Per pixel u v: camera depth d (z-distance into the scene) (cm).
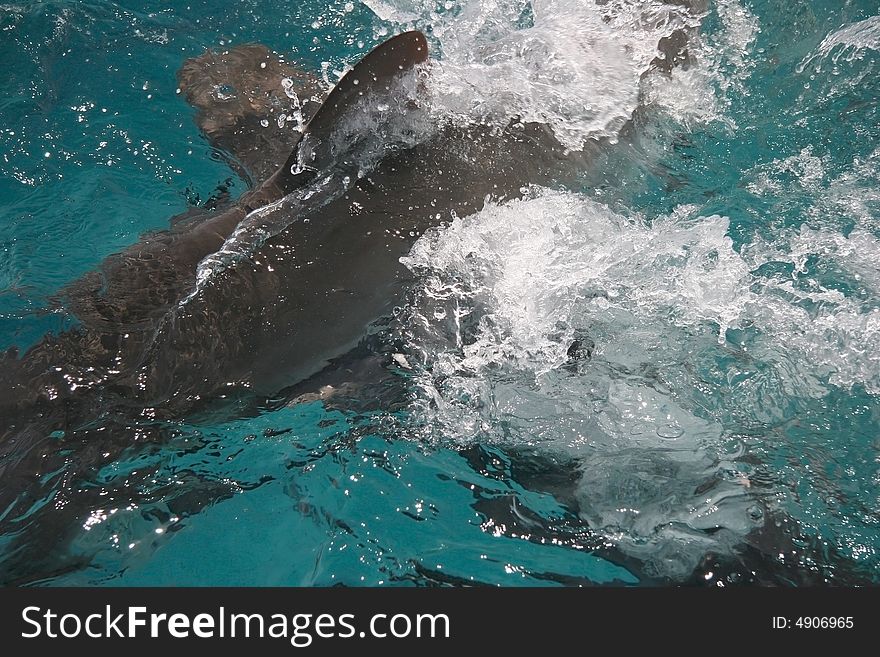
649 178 395
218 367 311
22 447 286
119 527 283
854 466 293
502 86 381
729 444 301
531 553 279
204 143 439
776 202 388
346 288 328
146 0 542
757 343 331
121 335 310
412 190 349
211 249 330
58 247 381
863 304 340
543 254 348
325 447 310
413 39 327
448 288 337
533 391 320
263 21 532
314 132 342
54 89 473
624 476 293
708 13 457
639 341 332
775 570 268
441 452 308
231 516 292
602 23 418
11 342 309
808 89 441
